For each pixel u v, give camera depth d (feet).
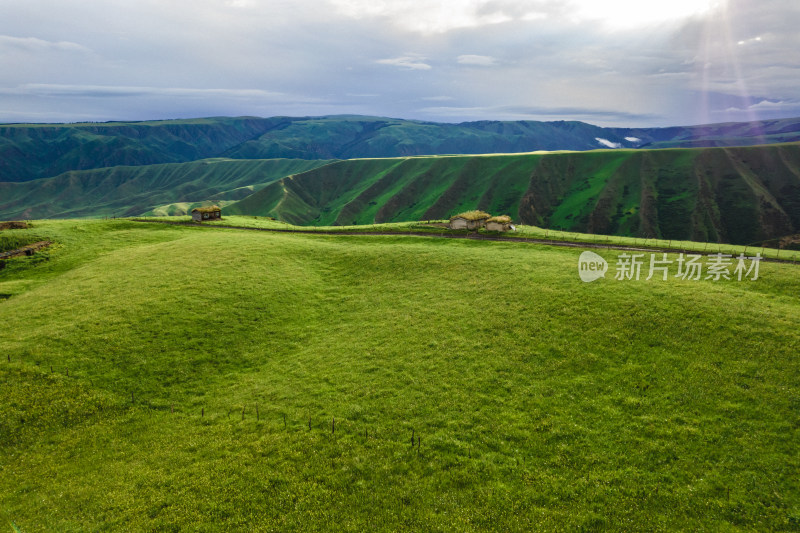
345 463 96.12
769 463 88.07
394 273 225.35
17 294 216.95
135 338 157.28
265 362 150.51
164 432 113.50
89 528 82.43
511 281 192.24
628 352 130.00
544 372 125.49
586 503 82.07
